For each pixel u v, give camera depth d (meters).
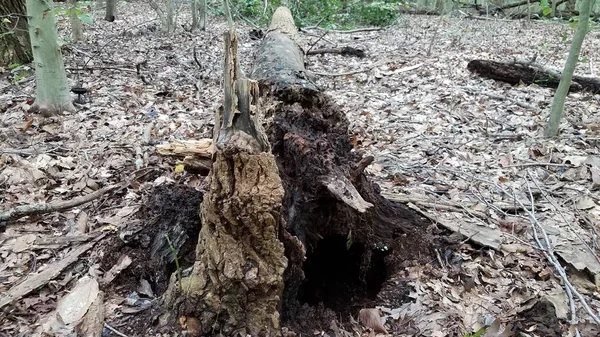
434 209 3.46
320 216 2.68
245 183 1.98
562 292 2.63
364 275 2.90
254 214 1.96
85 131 5.11
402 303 2.50
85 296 2.44
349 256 2.91
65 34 10.98
